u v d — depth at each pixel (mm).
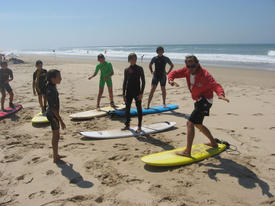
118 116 6289
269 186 3033
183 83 11258
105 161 3766
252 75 13352
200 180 3195
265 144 4301
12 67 18953
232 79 12211
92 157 3916
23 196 2920
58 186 3109
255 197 2824
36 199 2852
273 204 2691
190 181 3174
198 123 3633
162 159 3615
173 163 3531
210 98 3504
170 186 3062
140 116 4855
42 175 3391
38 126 5574
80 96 8773
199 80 3410
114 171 3453
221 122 5582
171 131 5121
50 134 5039
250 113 6207
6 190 3055
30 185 3154
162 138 4738
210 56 30375
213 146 4070
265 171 3391
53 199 2838
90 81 11820
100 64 6457
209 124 5469
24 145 4449
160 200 2781
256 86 10156
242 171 3398
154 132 5012
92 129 5324
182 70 3723
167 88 10234
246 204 2699
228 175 3303
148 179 3232
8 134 5078
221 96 3129
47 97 3484
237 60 23922
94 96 8773
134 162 3732
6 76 6621
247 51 45438
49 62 24953
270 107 6723
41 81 5980
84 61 26453
